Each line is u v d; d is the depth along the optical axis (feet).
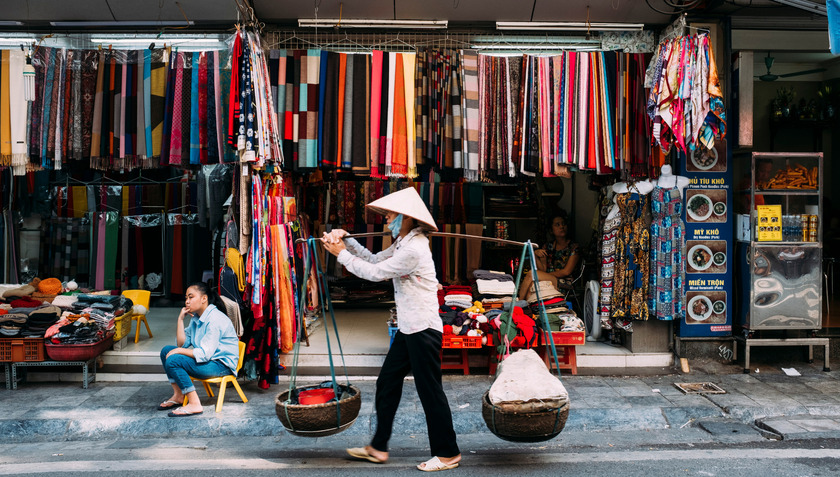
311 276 21.57
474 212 25.20
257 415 14.80
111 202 25.20
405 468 11.93
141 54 17.28
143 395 16.35
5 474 11.67
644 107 18.20
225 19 18.28
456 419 14.69
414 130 17.47
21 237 25.02
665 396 16.14
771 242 18.42
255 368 17.04
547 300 18.45
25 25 18.48
